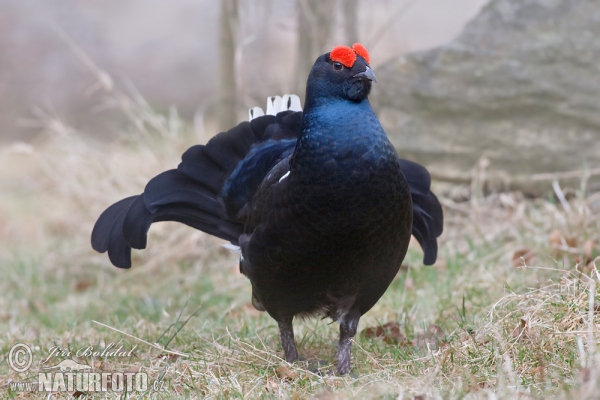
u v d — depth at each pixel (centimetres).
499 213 1276
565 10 1338
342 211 706
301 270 741
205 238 1417
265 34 1714
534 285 933
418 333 888
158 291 1294
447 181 1368
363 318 1009
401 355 794
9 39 3297
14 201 1956
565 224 1134
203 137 1595
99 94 2969
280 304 797
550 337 716
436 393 632
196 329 982
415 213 878
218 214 856
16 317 1202
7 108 2909
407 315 954
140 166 1529
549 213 1198
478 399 620
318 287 759
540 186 1303
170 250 1412
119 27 3434
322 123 711
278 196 734
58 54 3244
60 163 1614
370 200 705
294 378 751
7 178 2130
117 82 3081
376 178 704
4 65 3164
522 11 1359
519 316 782
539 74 1312
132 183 1505
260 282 780
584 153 1280
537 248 1118
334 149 703
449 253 1187
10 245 1667
